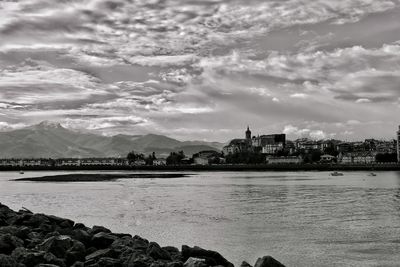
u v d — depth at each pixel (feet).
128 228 174.91
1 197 327.88
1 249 81.10
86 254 87.71
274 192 373.81
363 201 284.61
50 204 270.67
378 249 135.03
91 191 398.83
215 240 149.89
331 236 155.84
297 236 156.15
